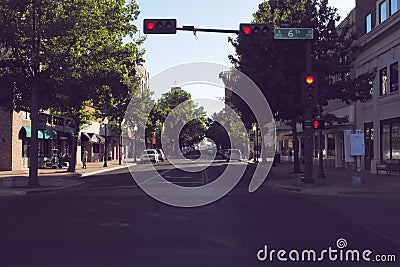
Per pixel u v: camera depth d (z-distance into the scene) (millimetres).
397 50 29375
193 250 9070
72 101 25594
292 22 26375
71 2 22297
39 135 39812
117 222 12391
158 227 11625
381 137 32125
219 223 12258
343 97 27609
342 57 28312
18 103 24516
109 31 26031
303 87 22312
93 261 8195
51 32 21594
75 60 23000
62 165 43781
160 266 7852
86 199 17984
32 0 21547
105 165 45344
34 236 10469
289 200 17859
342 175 30766
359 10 35781
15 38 21469
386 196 19781
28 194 20969
